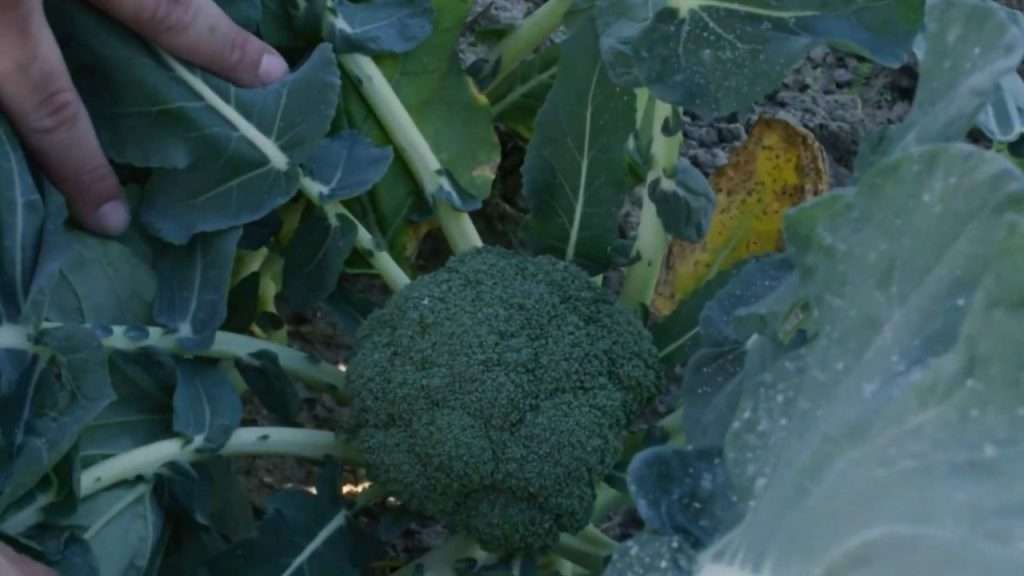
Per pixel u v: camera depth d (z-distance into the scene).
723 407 0.66
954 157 0.56
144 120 0.69
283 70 0.71
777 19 0.68
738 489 0.61
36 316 0.64
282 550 0.69
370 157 0.74
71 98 0.66
